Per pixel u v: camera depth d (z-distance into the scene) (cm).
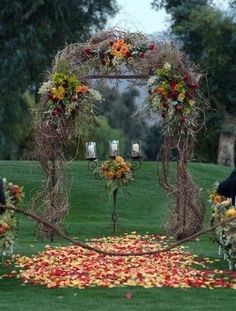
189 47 4206
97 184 2414
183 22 4206
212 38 4025
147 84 1641
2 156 3681
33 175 2480
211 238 1438
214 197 1437
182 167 1686
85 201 2284
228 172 2744
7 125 3491
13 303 1038
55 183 1691
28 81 3422
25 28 3350
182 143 1683
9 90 3391
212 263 1375
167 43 1667
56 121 1666
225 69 4062
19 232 1792
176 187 1702
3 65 3366
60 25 3409
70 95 1655
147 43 1666
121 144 4550
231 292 1117
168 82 1644
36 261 1357
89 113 1684
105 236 1797
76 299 1063
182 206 1695
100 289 1134
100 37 1678
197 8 4188
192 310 999
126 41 1666
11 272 1258
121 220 2128
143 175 2505
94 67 1675
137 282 1173
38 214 1694
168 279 1191
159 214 2205
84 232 1850
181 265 1330
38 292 1112
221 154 4172
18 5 3325
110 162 1842
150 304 1033
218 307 1018
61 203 1692
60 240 1698
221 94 4094
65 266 1302
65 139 1688
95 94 1667
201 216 1698
